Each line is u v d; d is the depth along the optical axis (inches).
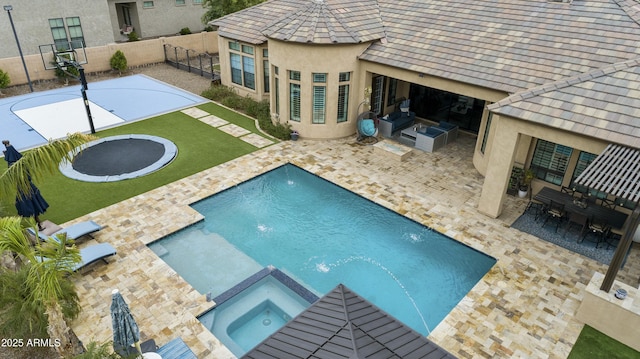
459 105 845.2
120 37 1369.3
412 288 481.1
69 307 398.6
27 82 1032.8
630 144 444.8
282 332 283.4
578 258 513.3
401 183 668.7
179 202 605.6
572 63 584.1
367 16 797.9
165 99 976.3
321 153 754.8
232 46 957.8
